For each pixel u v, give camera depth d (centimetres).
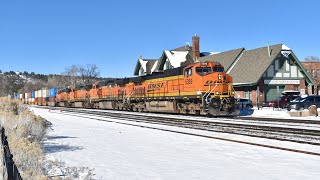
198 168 1027
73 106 6894
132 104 4453
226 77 3045
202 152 1304
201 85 2966
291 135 1661
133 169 1021
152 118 2962
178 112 3444
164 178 909
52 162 1070
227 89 3036
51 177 887
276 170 982
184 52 6044
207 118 2847
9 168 579
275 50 4709
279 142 1497
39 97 9619
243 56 5250
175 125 2345
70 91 7088
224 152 1294
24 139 1264
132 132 2045
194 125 2262
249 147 1388
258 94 4591
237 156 1209
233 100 3033
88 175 916
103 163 1116
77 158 1208
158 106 3734
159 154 1275
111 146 1488
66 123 2845
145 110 4109
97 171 997
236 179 891
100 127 2428
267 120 2578
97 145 1523
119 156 1242
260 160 1130
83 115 3869
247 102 4303
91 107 6009
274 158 1158
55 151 1363
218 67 3098
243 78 4741
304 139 1548
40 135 1572
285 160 1121
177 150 1359
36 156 1040
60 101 7606
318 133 1639
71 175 928
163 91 3647
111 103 5062
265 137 1638
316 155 1186
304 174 929
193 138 1697
